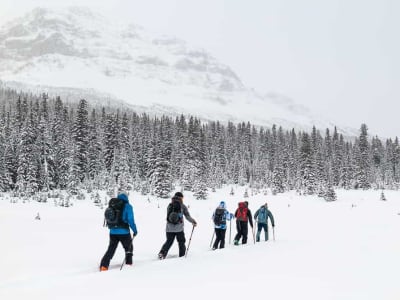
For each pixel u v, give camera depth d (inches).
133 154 3228.3
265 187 3496.6
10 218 1178.6
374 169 4259.4
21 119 3346.5
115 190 2618.1
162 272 335.0
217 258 418.3
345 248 492.4
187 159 3358.8
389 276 309.1
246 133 5054.1
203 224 1138.0
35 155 2320.4
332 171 3971.5
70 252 486.9
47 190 2363.4
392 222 1378.0
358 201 2723.9
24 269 375.9
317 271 333.4
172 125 4375.0
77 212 1688.0
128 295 254.2
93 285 285.4
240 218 597.3
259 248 511.5
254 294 255.0
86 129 2957.7
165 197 2504.9
